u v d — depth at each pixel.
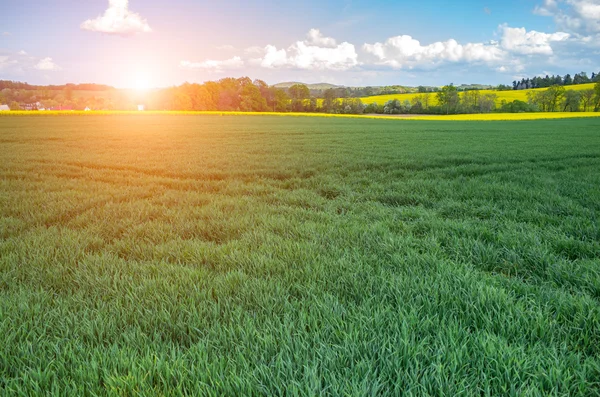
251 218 5.10
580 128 38.69
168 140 21.83
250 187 7.74
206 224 4.82
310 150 16.34
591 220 4.94
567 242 3.92
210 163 11.61
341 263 3.32
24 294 2.75
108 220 5.12
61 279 3.15
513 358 1.85
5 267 3.38
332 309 2.45
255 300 2.63
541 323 2.23
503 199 6.46
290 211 5.63
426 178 9.20
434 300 2.58
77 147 17.41
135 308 2.54
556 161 12.54
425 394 1.61
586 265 3.29
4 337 2.16
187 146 18.14
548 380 1.73
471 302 2.50
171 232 4.48
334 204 6.35
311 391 1.60
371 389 1.66
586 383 1.73
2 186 7.62
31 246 3.95
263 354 1.96
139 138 23.19
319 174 9.76
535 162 12.45
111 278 3.11
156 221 4.98
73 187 7.65
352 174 9.62
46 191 7.22
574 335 2.19
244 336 2.12
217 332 2.19
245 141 21.45
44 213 5.40
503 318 2.29
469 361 1.89
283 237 4.34
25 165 10.97
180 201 6.35
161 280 3.00
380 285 2.87
